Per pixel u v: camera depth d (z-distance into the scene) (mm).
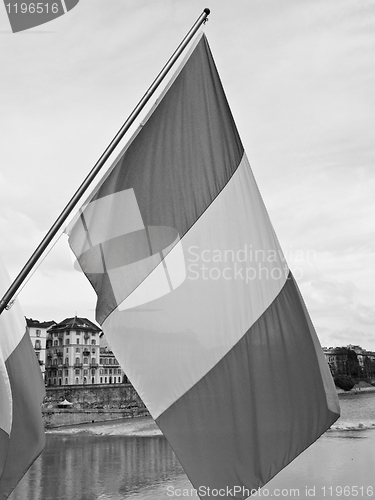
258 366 5426
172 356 5297
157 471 31656
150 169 5629
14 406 7645
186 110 5832
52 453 37594
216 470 5160
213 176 5730
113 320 5270
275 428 5348
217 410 5270
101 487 29703
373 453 33094
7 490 7441
